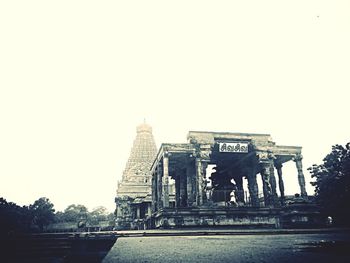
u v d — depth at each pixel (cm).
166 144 4378
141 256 774
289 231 1969
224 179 5634
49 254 1839
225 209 3838
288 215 3875
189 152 4406
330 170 4300
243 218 3841
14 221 5403
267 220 3884
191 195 4562
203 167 4350
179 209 3769
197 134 4531
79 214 13975
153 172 5709
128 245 1091
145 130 12169
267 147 4694
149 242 1215
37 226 8725
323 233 1758
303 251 748
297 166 4806
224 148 4612
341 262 565
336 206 3956
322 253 700
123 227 7988
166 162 4300
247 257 673
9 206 6481
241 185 5650
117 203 8600
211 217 3781
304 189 4634
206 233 1930
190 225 3684
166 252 838
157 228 4084
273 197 4438
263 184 4550
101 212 17175
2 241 1828
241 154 5000
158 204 4794
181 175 5444
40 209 8919
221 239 1315
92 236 2045
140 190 9681
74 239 2008
